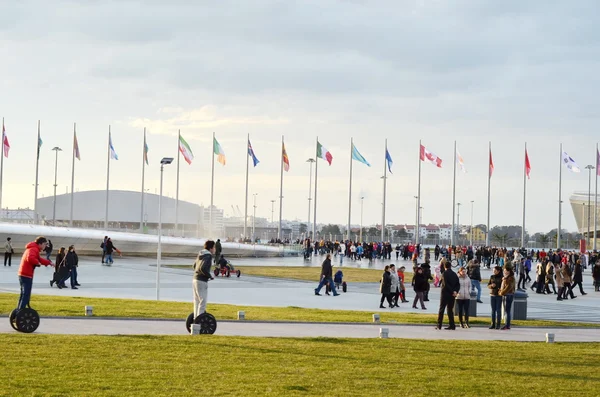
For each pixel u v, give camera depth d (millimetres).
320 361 15125
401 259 94062
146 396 11273
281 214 102250
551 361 16516
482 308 34250
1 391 11156
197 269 18469
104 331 18797
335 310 28812
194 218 161125
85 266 56031
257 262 77125
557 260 56375
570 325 26656
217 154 82562
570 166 83812
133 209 154500
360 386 12680
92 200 152500
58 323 20328
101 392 11406
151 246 78562
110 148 88875
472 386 13117
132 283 42062
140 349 15531
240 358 15031
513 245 159250
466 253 82062
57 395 11078
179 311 24922
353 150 90312
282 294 38031
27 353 14469
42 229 69625
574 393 12828
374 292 41375
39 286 37781
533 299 40625
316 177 103500
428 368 14883
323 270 38062
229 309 26797
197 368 13719
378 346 17828
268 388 12164
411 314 28453
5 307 23203
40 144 89250
